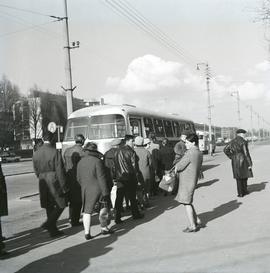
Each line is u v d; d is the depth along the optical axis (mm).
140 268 5918
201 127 65375
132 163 9734
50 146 8391
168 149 14492
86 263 6332
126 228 8867
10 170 37031
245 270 5605
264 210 10156
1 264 6527
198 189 15148
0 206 7234
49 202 8430
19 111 77875
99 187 8070
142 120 17406
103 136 15773
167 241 7465
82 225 9492
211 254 6461
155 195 14305
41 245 7723
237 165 12617
